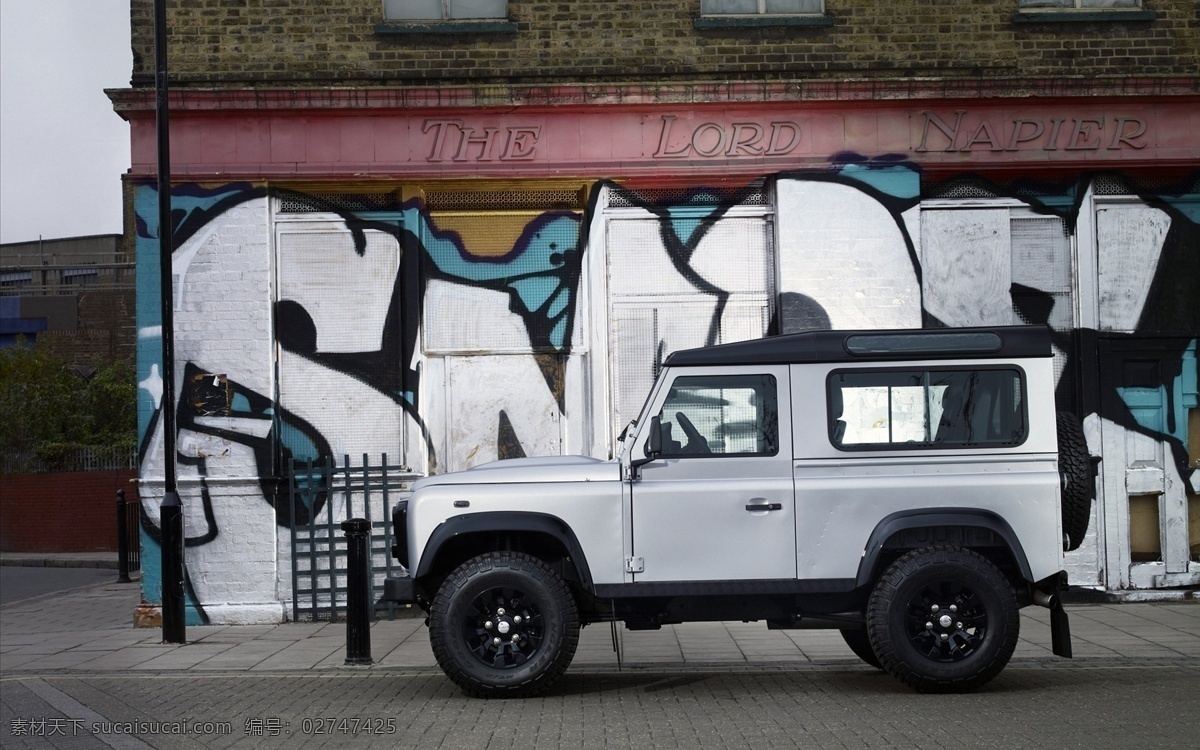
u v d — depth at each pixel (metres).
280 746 6.36
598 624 10.80
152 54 11.88
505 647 7.64
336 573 11.74
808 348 7.79
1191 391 12.15
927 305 12.08
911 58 12.02
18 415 27.06
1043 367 7.74
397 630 10.98
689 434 7.76
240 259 11.78
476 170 11.77
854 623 7.71
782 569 7.59
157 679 8.69
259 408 11.74
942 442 7.70
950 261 12.11
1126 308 12.12
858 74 11.95
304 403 11.87
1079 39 12.14
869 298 11.83
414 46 11.91
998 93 11.80
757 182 11.99
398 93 11.65
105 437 27.53
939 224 12.12
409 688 8.09
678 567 7.61
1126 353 12.12
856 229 11.86
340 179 11.73
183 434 11.70
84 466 25.97
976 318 12.09
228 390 11.72
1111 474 12.02
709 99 11.75
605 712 7.09
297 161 11.73
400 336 11.95
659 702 7.41
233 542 11.70
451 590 7.56
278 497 11.76
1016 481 7.59
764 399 7.77
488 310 12.00
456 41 11.94
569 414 11.97
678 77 11.91
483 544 7.97
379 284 11.95
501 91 11.68
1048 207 12.16
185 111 11.67
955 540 7.65
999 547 7.76
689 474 7.69
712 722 6.72
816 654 9.20
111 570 21.27
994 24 12.09
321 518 11.78
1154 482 12.05
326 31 11.91
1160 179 12.17
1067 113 11.94
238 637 10.83
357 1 11.94
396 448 11.88
